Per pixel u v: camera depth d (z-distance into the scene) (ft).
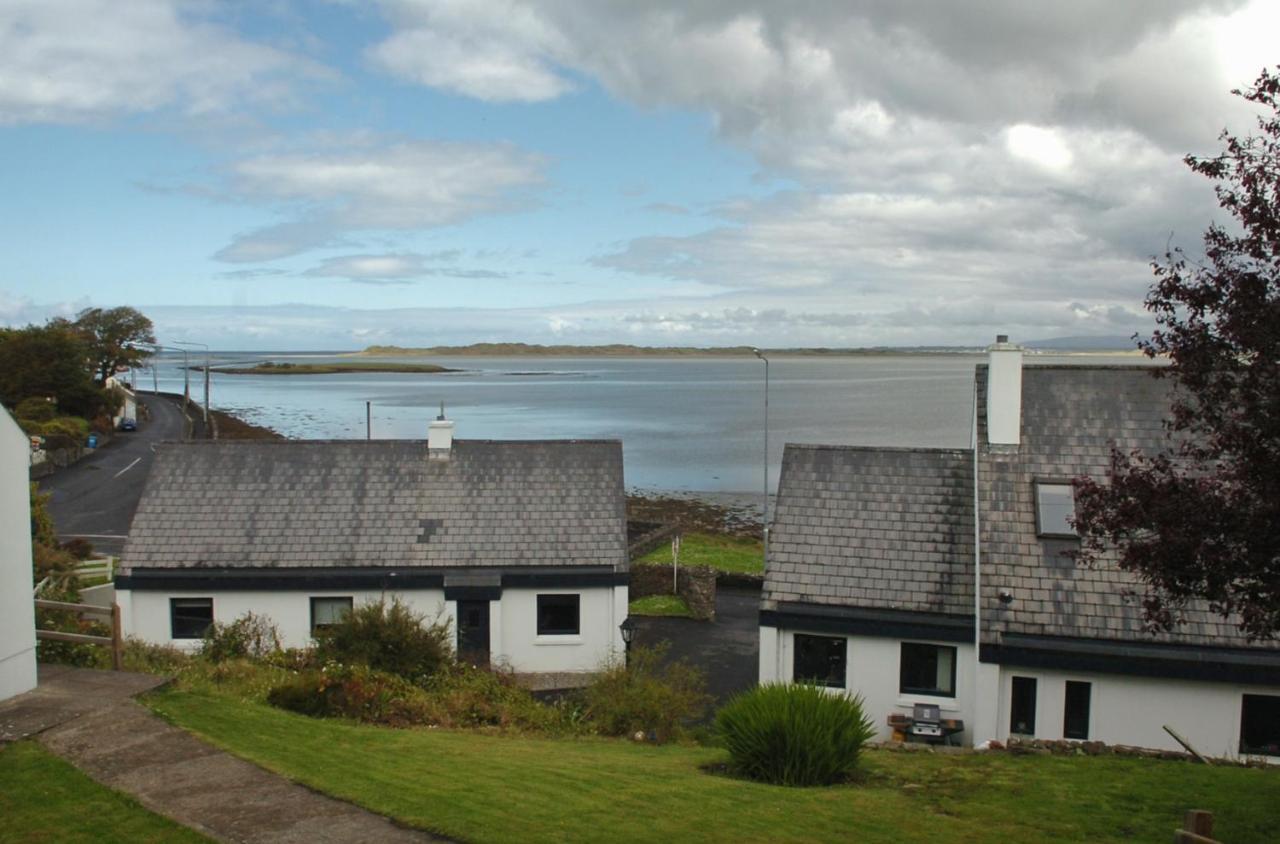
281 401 588.91
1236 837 38.09
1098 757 53.52
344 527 95.91
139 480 217.36
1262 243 33.94
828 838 35.86
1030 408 76.64
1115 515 37.93
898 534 77.30
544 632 94.17
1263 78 34.76
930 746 60.59
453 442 103.91
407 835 33.04
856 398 653.30
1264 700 62.64
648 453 346.54
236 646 78.84
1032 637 65.41
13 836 32.27
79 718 44.19
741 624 108.88
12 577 46.55
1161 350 36.11
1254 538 33.12
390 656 71.87
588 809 37.27
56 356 301.02
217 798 35.91
